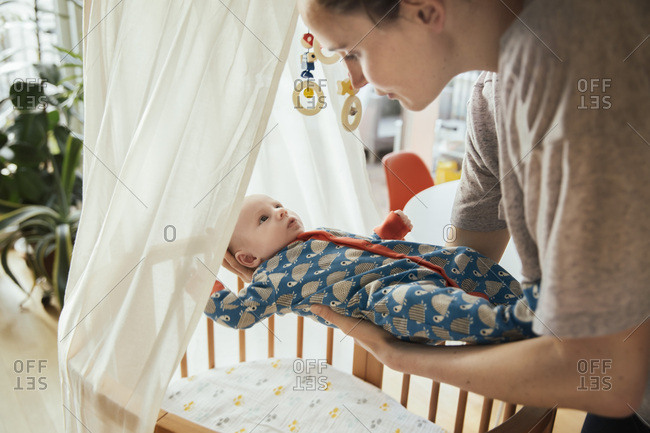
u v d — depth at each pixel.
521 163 0.53
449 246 0.98
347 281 0.93
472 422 1.61
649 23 0.47
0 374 1.94
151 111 0.80
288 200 1.43
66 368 0.93
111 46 0.96
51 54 2.70
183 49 0.79
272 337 1.40
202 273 0.80
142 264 0.82
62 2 2.67
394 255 0.98
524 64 0.50
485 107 0.71
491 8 0.53
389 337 0.80
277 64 0.76
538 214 0.52
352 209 1.36
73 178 2.36
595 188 0.47
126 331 0.85
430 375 0.68
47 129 2.29
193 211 0.79
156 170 0.81
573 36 0.47
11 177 2.38
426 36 0.56
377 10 0.55
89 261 0.89
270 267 1.06
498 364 0.58
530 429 0.85
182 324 0.82
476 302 0.70
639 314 0.49
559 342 0.53
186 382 1.28
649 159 0.46
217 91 0.78
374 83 0.63
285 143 1.33
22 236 2.39
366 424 1.15
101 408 0.90
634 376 0.51
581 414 1.25
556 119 0.48
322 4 0.58
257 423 1.15
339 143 1.24
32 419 1.73
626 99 0.46
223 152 0.78
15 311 2.33
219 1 0.77
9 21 2.57
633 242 0.47
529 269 0.58
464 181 0.85
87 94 1.01
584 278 0.49
